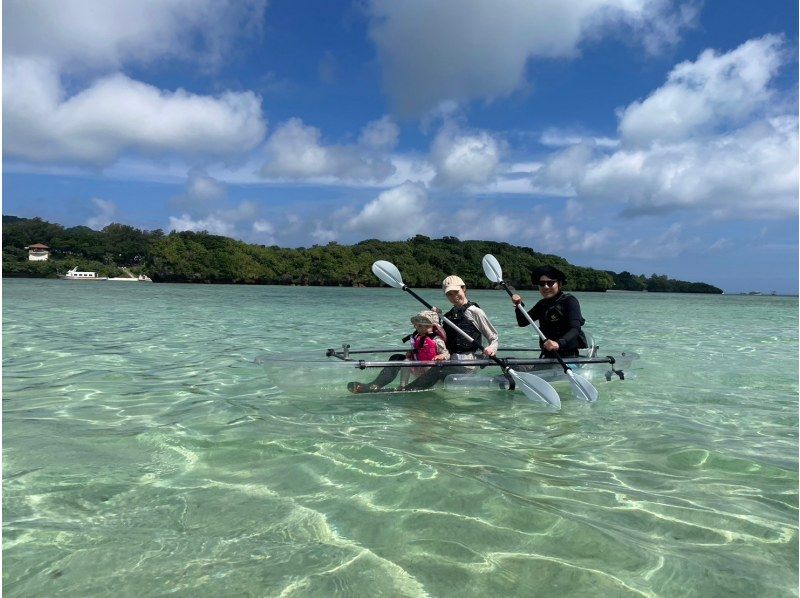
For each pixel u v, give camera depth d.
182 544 2.36
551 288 6.30
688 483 3.13
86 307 18.38
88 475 3.12
